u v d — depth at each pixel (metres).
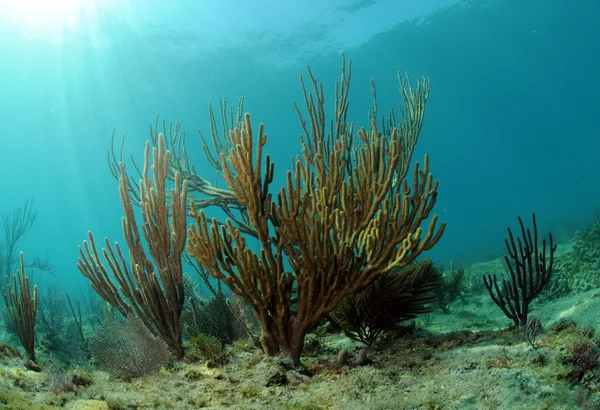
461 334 1.32
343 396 0.98
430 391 0.93
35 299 1.43
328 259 1.14
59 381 1.01
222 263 1.17
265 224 1.18
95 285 1.38
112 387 1.06
